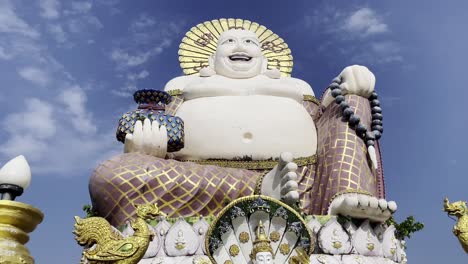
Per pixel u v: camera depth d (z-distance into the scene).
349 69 14.60
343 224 11.71
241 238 10.09
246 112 14.59
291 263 9.82
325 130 14.56
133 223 7.73
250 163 14.24
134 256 7.44
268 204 10.11
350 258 11.39
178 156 14.74
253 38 17.12
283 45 19.98
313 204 13.62
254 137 14.30
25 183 6.55
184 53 19.33
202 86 15.48
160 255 11.38
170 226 11.61
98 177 12.70
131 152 13.37
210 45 19.44
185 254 11.32
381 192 13.57
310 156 14.55
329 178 13.21
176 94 16.41
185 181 12.67
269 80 16.39
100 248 7.44
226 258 10.02
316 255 11.27
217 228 10.02
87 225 7.58
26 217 6.16
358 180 12.88
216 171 13.16
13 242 5.99
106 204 12.60
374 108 14.45
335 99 14.34
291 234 10.12
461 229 8.66
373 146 13.70
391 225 12.44
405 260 13.04
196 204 12.68
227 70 16.42
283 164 12.07
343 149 13.45
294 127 14.59
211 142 14.40
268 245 9.49
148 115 13.95
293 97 15.55
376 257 11.77
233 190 12.92
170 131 13.91
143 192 12.41
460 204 8.90
